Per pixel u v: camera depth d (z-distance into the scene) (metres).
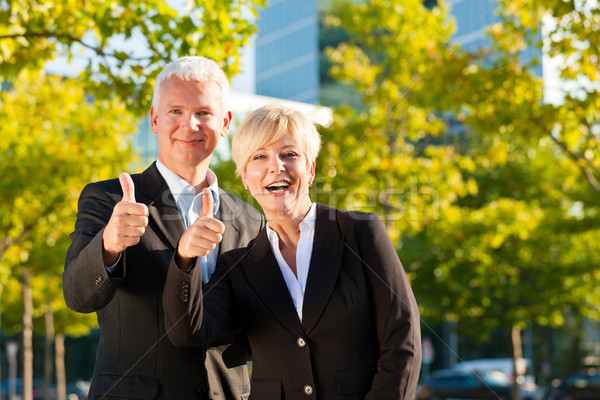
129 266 2.23
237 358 2.37
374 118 10.86
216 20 4.77
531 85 7.67
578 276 13.48
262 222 2.75
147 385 2.19
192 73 2.39
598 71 7.01
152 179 2.41
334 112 11.28
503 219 11.79
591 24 6.77
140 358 2.20
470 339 31.80
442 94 8.13
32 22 5.09
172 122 2.38
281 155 2.06
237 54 4.88
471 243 11.62
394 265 1.99
